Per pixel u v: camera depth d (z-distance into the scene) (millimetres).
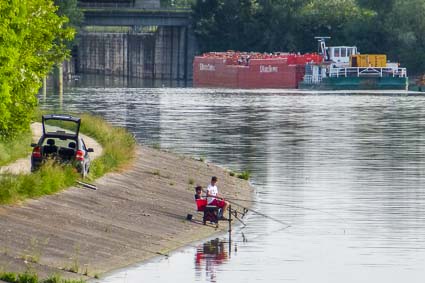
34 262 115312
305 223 151250
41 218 131625
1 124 154250
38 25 161000
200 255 129625
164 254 129125
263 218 154250
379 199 172125
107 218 138750
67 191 145625
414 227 149625
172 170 185750
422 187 185500
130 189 159250
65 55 170125
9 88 143875
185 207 154125
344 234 144250
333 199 171500
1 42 140250
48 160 149000
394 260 130375
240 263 126562
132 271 120062
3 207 131250
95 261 121438
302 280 120125
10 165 161125
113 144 190375
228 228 146000
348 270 125062
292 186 184875
